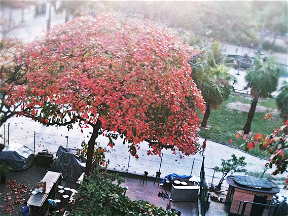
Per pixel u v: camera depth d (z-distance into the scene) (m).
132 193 14.99
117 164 17.58
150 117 13.08
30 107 13.92
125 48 12.90
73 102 12.76
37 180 14.82
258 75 21.36
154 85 12.67
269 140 7.98
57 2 16.03
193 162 17.86
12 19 15.12
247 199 13.79
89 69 12.85
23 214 11.50
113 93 12.30
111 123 12.62
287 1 22.25
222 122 23.80
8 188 13.80
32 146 17.73
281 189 17.06
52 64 13.28
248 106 24.81
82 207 8.12
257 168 19.48
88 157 13.80
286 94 22.03
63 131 20.48
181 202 15.00
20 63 13.87
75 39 13.56
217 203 15.02
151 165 18.20
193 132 14.28
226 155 20.44
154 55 12.95
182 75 13.38
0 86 13.88
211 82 20.77
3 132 18.81
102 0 16.14
